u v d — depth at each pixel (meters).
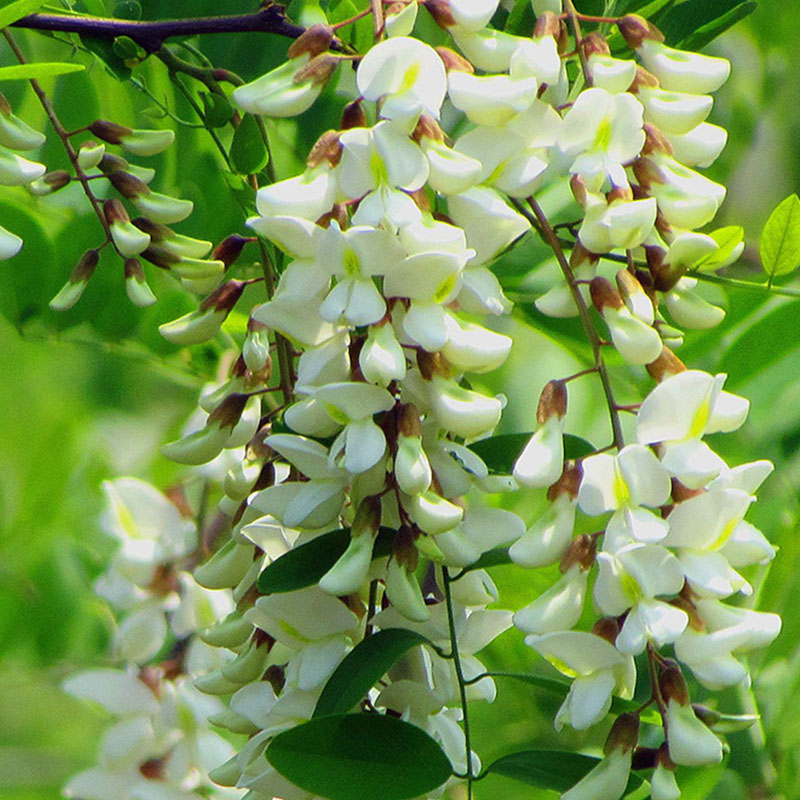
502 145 1.05
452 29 1.06
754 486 1.04
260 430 1.09
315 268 1.04
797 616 1.19
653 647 1.04
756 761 1.18
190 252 1.12
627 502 1.04
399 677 1.06
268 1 1.14
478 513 1.06
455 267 1.03
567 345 1.17
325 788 1.03
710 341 1.18
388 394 1.04
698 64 1.07
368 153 1.04
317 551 1.05
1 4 1.08
